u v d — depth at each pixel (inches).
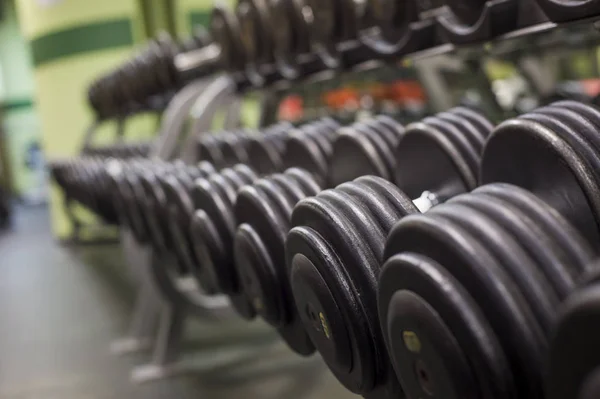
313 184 41.3
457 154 36.4
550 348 19.2
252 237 41.4
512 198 24.8
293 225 34.8
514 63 99.7
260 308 43.8
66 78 217.9
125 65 125.6
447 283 23.0
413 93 140.0
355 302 30.2
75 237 214.4
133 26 213.0
